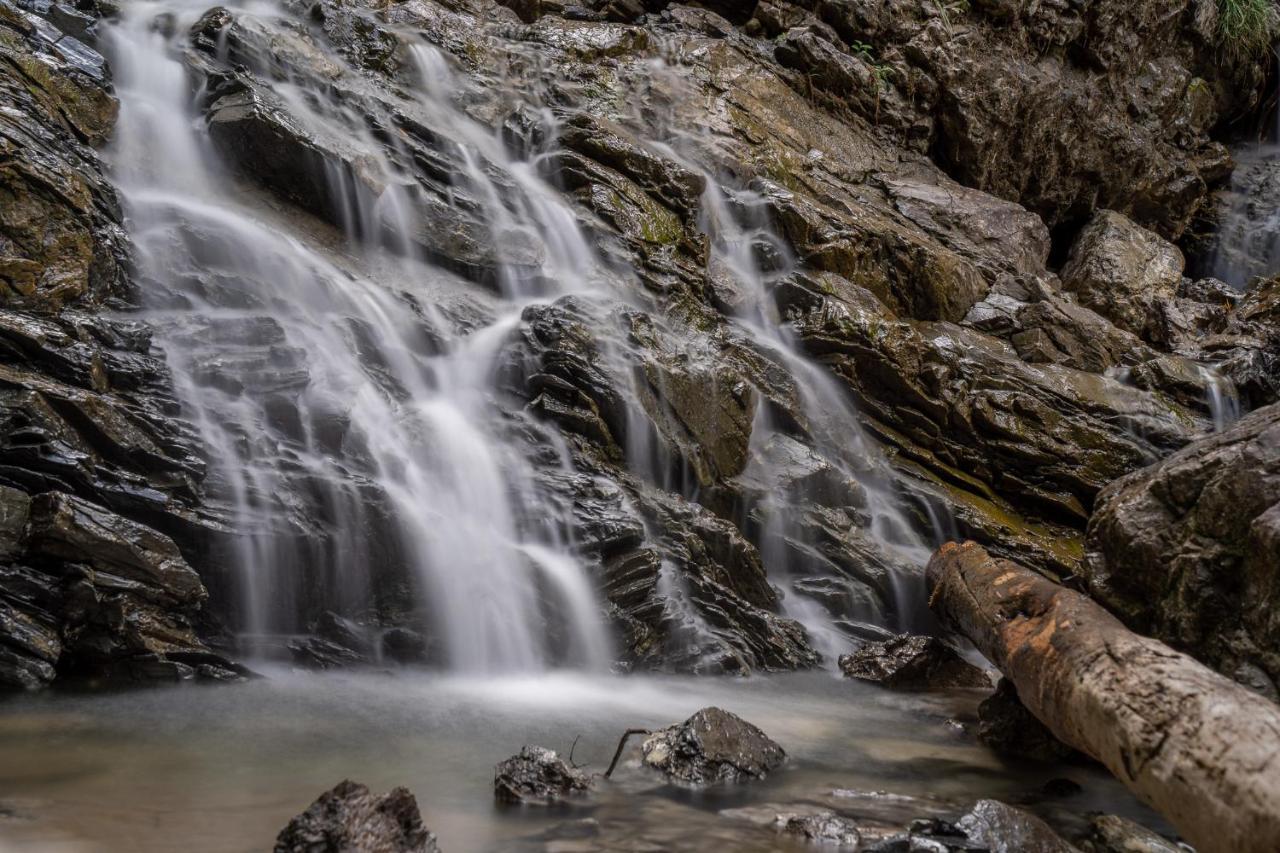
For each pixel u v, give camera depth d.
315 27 10.81
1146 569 5.29
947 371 10.09
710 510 8.25
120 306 6.87
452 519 6.70
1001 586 5.64
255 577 5.97
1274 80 18.67
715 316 9.88
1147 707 3.61
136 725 4.67
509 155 10.97
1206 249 17.59
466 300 8.98
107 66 8.50
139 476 5.76
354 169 8.95
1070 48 15.96
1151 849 3.88
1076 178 16.05
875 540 8.77
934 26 14.41
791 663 7.37
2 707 4.80
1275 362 12.03
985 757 5.23
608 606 6.83
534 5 13.59
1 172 6.41
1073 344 11.27
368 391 7.18
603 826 3.78
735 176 11.60
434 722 5.12
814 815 3.93
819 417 9.50
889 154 14.02
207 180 8.92
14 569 5.24
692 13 14.05
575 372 7.94
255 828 3.53
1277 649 4.63
